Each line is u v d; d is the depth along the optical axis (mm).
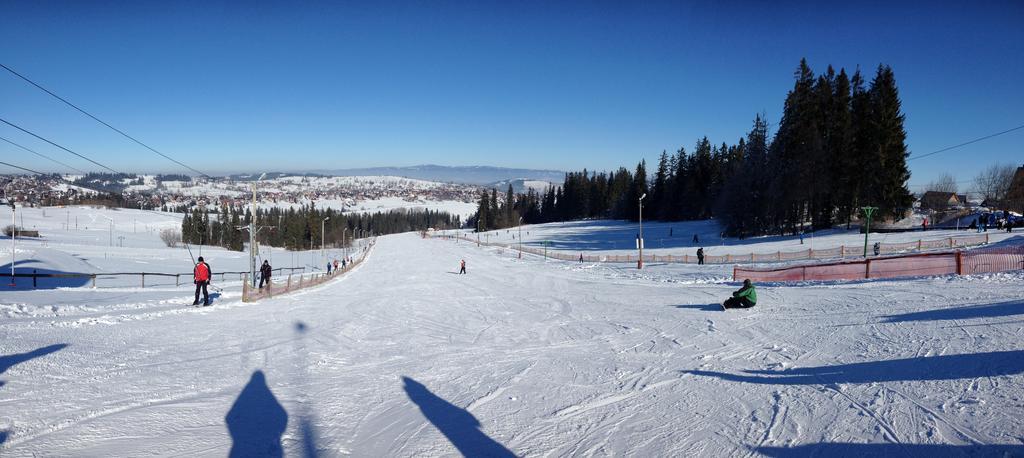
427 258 69938
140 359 9297
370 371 9195
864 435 5586
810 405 6629
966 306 12180
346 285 32125
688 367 9156
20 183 179000
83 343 10227
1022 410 5832
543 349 11281
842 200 58781
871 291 16891
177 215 178250
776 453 5297
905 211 55719
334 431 6145
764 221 66750
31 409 6355
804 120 63844
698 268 34281
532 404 7219
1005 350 7996
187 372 8570
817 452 5258
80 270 41844
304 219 139000
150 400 6984
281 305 19609
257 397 7379
